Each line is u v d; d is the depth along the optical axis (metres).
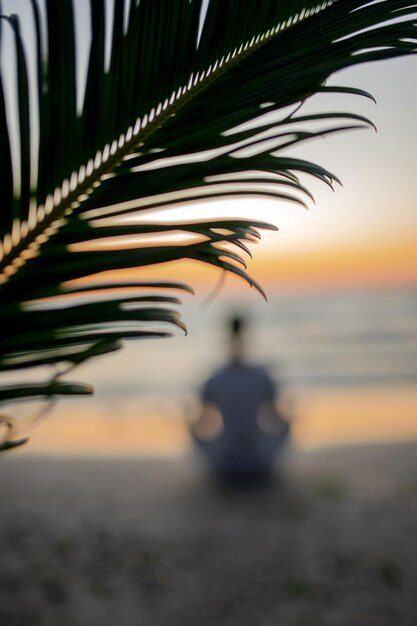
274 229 1.04
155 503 6.14
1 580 4.03
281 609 3.72
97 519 5.47
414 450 9.15
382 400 16.84
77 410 15.96
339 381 20.81
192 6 1.07
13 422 1.00
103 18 1.04
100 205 1.04
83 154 1.04
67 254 1.02
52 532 5.02
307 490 6.41
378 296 64.31
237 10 1.09
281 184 1.03
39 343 1.00
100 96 1.04
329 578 4.11
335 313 48.78
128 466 8.41
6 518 5.42
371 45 1.07
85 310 1.00
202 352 29.48
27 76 1.02
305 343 31.95
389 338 33.34
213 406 6.34
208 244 0.99
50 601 3.78
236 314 6.25
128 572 4.24
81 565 4.33
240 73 1.08
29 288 1.02
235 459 6.37
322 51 1.07
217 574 4.24
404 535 4.86
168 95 1.07
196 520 5.48
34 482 7.27
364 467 7.85
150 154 1.05
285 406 6.41
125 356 28.53
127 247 1.01
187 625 3.53
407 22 1.07
